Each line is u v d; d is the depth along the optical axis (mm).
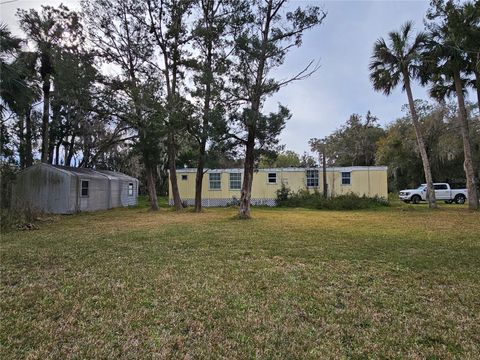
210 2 14336
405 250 6316
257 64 12047
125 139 19969
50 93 16781
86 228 9922
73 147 25328
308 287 4137
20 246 6898
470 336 2838
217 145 12867
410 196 24062
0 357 2500
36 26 18016
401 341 2754
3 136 19859
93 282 4355
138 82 16156
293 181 21891
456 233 8375
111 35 16078
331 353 2559
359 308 3459
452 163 29328
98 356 2516
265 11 12211
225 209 18641
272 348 2639
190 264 5301
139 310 3408
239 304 3574
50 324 3084
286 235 8148
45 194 16469
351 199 18609
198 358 2494
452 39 14438
